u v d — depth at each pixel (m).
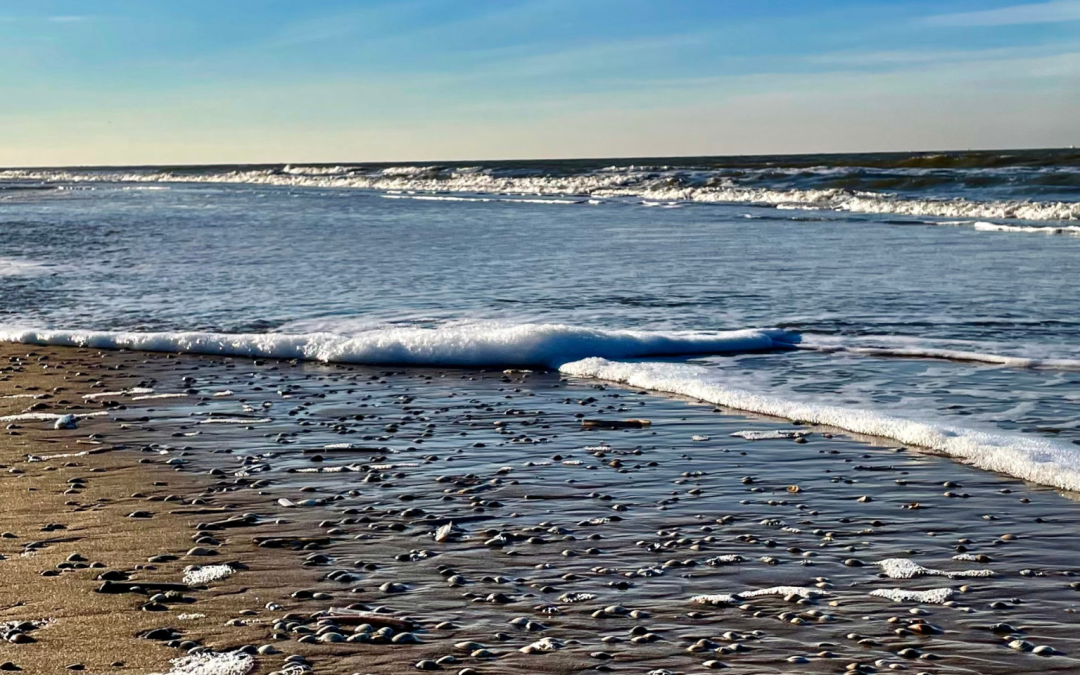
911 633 4.64
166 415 9.61
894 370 11.15
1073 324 13.72
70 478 7.45
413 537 6.10
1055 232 30.56
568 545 5.95
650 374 10.96
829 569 5.52
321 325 14.44
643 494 7.00
